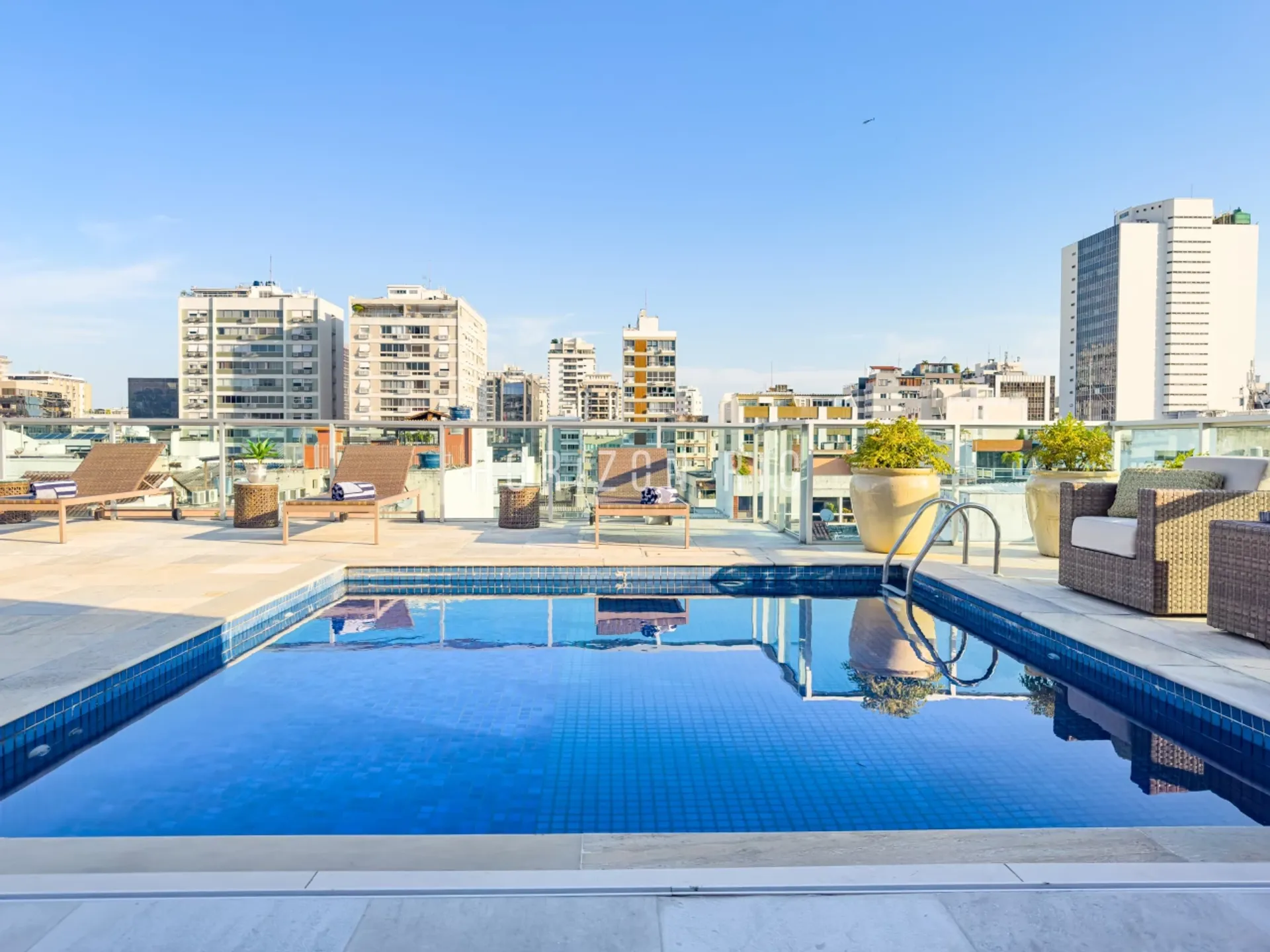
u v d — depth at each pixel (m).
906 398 96.38
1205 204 101.00
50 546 6.29
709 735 2.64
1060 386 115.00
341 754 2.46
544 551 6.17
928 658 3.70
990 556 6.11
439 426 8.38
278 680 3.29
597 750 2.51
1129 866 1.40
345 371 79.75
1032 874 1.38
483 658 3.62
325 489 8.34
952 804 2.12
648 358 79.75
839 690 3.15
